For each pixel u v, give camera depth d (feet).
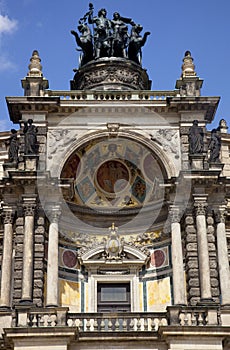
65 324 115.14
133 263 132.36
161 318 117.80
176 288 120.57
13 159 132.05
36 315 115.75
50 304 118.32
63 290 128.47
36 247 123.65
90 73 155.84
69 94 139.64
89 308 129.18
